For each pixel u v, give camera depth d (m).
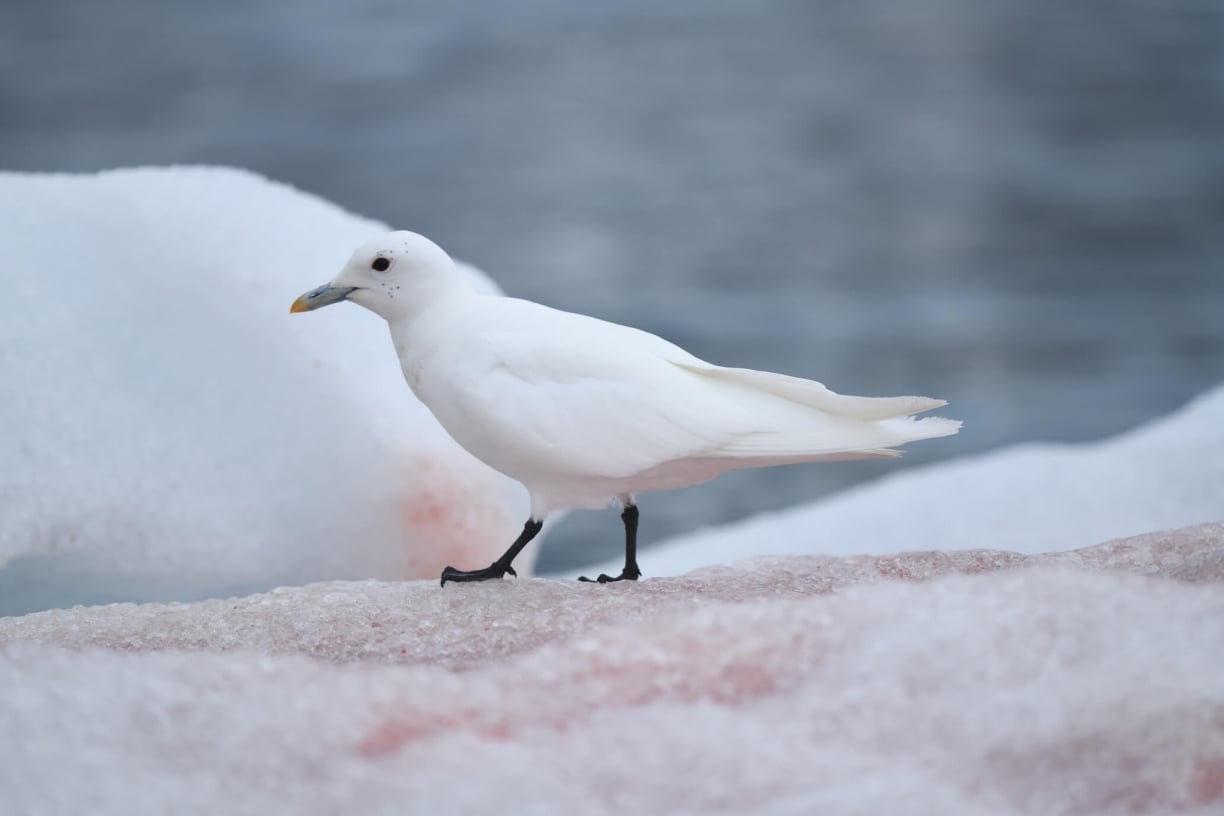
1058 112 55.97
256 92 59.31
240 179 13.59
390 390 12.73
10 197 12.89
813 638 6.22
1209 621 6.02
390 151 51.16
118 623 8.13
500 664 6.78
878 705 5.74
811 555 9.89
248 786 5.37
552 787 5.23
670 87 61.38
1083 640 5.99
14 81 60.41
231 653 6.79
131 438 11.86
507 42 69.62
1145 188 45.81
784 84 61.91
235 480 12.03
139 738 5.65
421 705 5.89
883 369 30.50
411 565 12.50
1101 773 5.27
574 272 37.94
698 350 31.95
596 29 73.19
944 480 16.41
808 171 48.66
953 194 45.69
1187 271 37.94
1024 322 33.72
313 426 12.40
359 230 13.48
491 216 43.47
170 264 12.70
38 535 11.23
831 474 23.94
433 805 5.14
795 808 5.04
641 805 5.14
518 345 8.59
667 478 8.72
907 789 5.11
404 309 8.96
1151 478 15.31
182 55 65.38
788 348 31.92
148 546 11.62
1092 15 73.44
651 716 5.67
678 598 8.02
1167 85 59.91
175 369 12.31
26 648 6.33
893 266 38.47
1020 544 14.61
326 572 12.30
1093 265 38.56
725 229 42.00
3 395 11.67
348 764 5.46
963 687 5.79
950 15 75.19
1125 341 32.31
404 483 12.38
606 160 50.06
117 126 53.78
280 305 12.72
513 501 12.77
